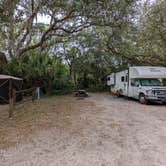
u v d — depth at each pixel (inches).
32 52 952.9
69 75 1179.3
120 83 903.1
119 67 1149.7
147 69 767.7
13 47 877.2
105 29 930.1
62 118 450.0
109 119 452.4
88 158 250.8
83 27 852.6
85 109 566.3
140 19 873.5
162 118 470.0
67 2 691.4
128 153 266.2
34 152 269.4
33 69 845.2
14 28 900.0
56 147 286.8
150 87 707.4
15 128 378.0
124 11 714.8
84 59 1212.5
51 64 935.0
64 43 1148.5
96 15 715.4
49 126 387.2
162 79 757.9
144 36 922.1
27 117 461.1
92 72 1254.3
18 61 846.5
